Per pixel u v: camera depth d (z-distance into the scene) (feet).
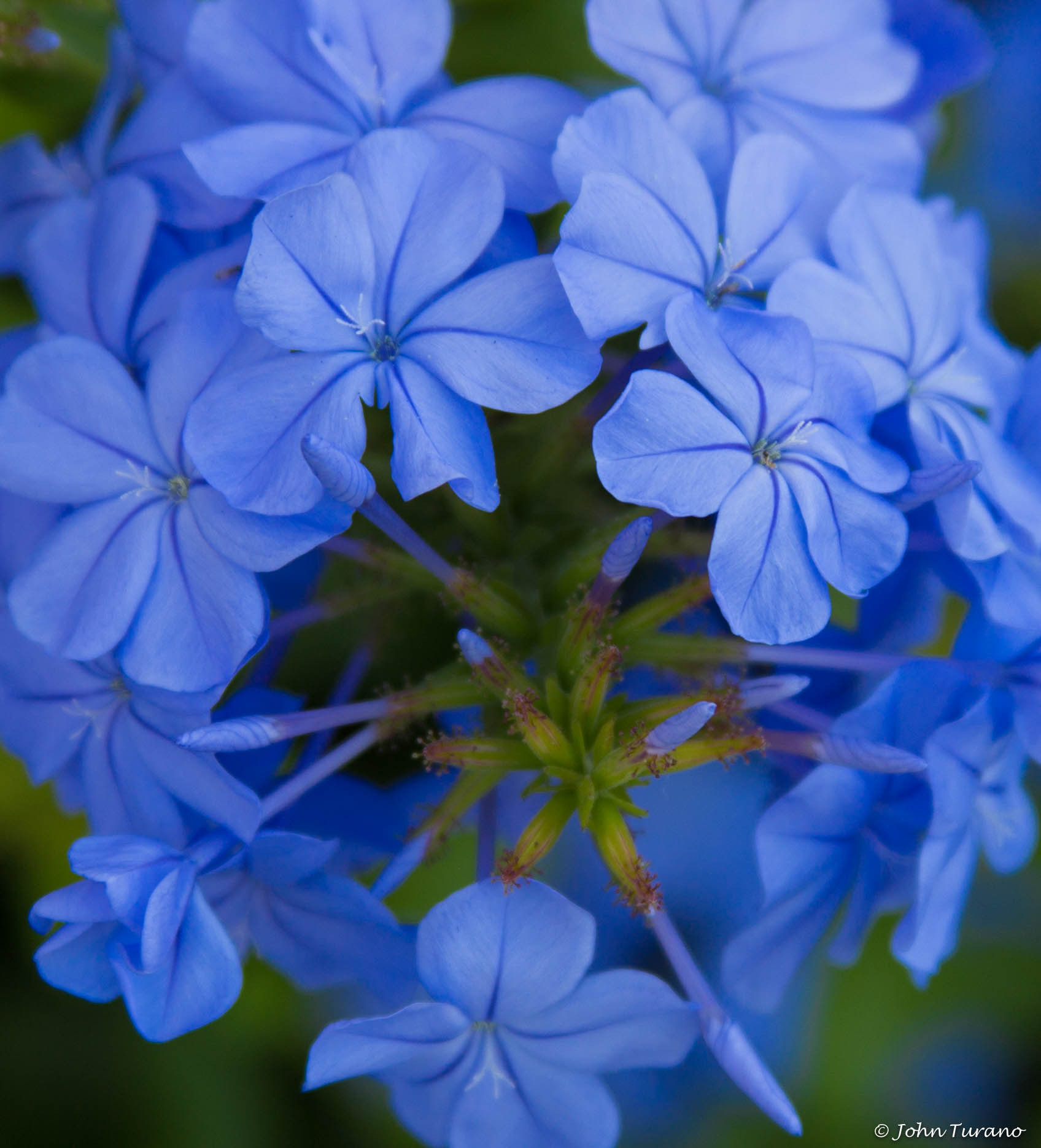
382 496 1.03
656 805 1.09
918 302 1.02
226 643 0.97
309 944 1.01
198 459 0.96
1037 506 1.02
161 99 1.02
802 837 0.98
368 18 1.01
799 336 0.96
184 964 0.96
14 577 1.01
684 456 0.96
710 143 1.02
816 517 0.97
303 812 1.02
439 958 0.97
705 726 0.99
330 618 1.04
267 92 1.01
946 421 1.01
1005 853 1.04
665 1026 0.99
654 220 0.98
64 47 1.09
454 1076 1.00
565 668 1.00
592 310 0.96
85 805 1.06
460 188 0.98
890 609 1.05
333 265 0.97
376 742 1.01
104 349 0.99
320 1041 0.96
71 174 1.07
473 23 1.11
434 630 1.05
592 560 1.02
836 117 1.05
